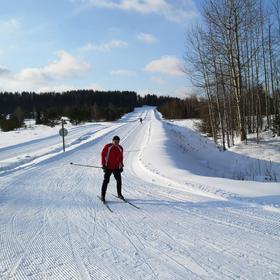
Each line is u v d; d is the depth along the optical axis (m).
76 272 4.84
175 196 9.59
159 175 12.95
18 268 5.03
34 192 10.59
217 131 36.28
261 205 8.12
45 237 6.37
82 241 6.11
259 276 4.55
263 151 21.75
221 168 19.84
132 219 7.43
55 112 85.62
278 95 32.12
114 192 10.48
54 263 5.18
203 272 4.72
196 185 10.61
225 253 5.39
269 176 15.20
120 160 9.44
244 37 29.38
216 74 27.31
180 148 24.64
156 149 20.95
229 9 25.14
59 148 26.64
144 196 9.74
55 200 9.47
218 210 7.95
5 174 14.26
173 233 6.41
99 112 91.38
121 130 46.94
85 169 15.79
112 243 5.97
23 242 6.13
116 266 5.00
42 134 43.03
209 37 27.55
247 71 32.22
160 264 5.03
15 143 31.39
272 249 5.50
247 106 36.00
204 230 6.54
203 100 39.16
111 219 7.48
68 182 12.40
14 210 8.40
